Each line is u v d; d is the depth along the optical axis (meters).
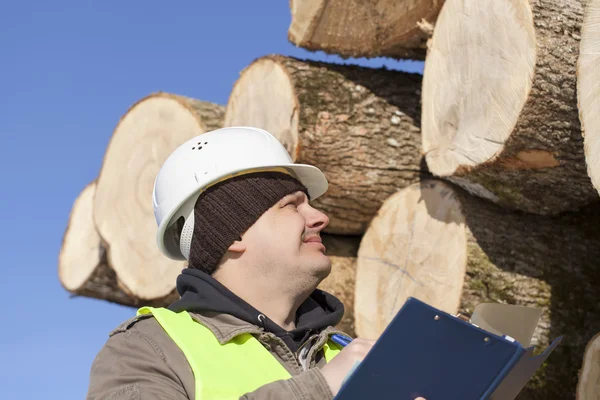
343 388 1.65
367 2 4.39
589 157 2.82
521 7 3.28
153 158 5.82
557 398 3.51
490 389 1.68
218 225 2.22
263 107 4.52
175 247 2.44
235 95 4.77
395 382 1.67
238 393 1.90
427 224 3.93
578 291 3.67
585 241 3.79
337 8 4.46
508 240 3.73
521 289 3.64
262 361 2.01
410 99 4.42
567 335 3.59
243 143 2.31
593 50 2.83
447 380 1.68
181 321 2.06
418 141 4.33
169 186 2.32
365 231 4.48
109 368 1.96
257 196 2.23
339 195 4.27
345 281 4.48
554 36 3.22
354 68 4.50
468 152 3.55
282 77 4.40
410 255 3.97
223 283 2.22
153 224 5.82
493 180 3.60
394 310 3.99
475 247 3.71
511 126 3.28
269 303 2.19
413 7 4.21
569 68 3.20
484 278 3.66
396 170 4.27
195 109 5.60
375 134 4.28
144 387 1.87
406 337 1.62
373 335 4.07
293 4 4.66
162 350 1.97
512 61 3.31
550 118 3.24
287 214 2.25
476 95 3.52
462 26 3.64
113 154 6.09
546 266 3.71
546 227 3.80
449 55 3.71
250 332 2.05
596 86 2.81
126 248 5.90
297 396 1.74
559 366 3.55
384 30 4.45
